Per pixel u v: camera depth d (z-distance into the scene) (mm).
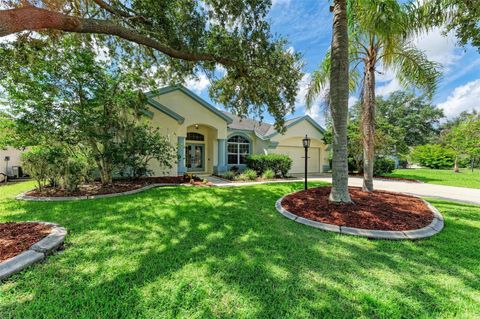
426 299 2398
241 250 3490
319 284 2635
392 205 5777
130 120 9523
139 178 11062
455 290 2561
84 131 7891
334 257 3311
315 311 2199
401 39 6977
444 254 3447
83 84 7918
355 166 17484
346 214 5039
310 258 3264
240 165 17156
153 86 9734
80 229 4316
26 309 2186
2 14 3279
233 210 5805
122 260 3141
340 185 5707
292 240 3904
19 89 7320
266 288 2545
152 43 5887
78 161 8406
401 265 3105
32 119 7609
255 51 7508
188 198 7176
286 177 15031
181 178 11977
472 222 5031
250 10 6742
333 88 5727
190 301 2311
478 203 7191
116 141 9188
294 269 2955
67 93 7852
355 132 16562
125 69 8867
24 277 2688
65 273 2801
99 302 2287
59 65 7496
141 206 6105
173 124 12961
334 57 5672
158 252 3396
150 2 6168
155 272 2840
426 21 6520
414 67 7512
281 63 8031
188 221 4875
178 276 2754
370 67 7742
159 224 4664
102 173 9094
